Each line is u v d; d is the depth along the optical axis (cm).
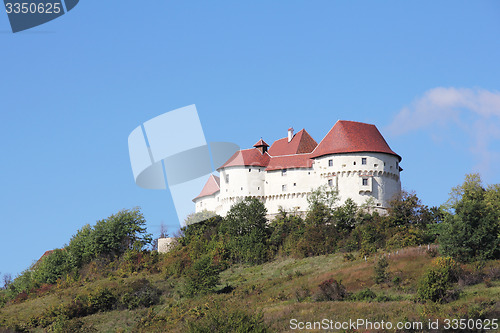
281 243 13238
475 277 8956
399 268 9906
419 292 8206
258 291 10238
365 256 11250
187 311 9494
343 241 12500
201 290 10738
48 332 9900
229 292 10669
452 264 9212
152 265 13462
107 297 10869
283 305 8675
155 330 8906
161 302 10931
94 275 13625
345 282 9756
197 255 13012
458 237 9981
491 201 12581
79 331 9500
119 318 10175
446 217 10512
